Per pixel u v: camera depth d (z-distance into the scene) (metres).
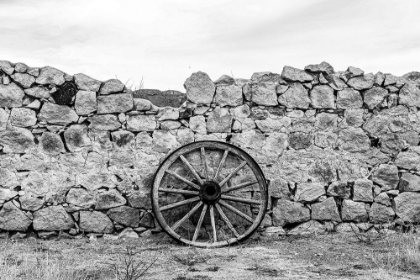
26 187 7.89
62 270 5.88
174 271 6.03
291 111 8.59
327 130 8.63
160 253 7.05
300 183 8.48
